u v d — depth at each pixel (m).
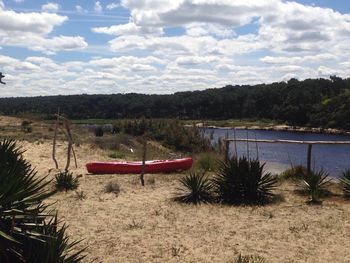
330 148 41.12
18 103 116.31
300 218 10.68
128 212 11.48
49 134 38.50
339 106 85.94
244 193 12.59
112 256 8.18
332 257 8.05
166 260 8.01
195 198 12.67
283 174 15.88
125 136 33.91
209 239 9.16
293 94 97.50
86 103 90.31
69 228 9.95
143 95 84.31
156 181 15.96
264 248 8.57
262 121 94.94
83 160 22.69
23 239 5.27
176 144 31.69
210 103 87.94
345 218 10.62
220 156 19.97
